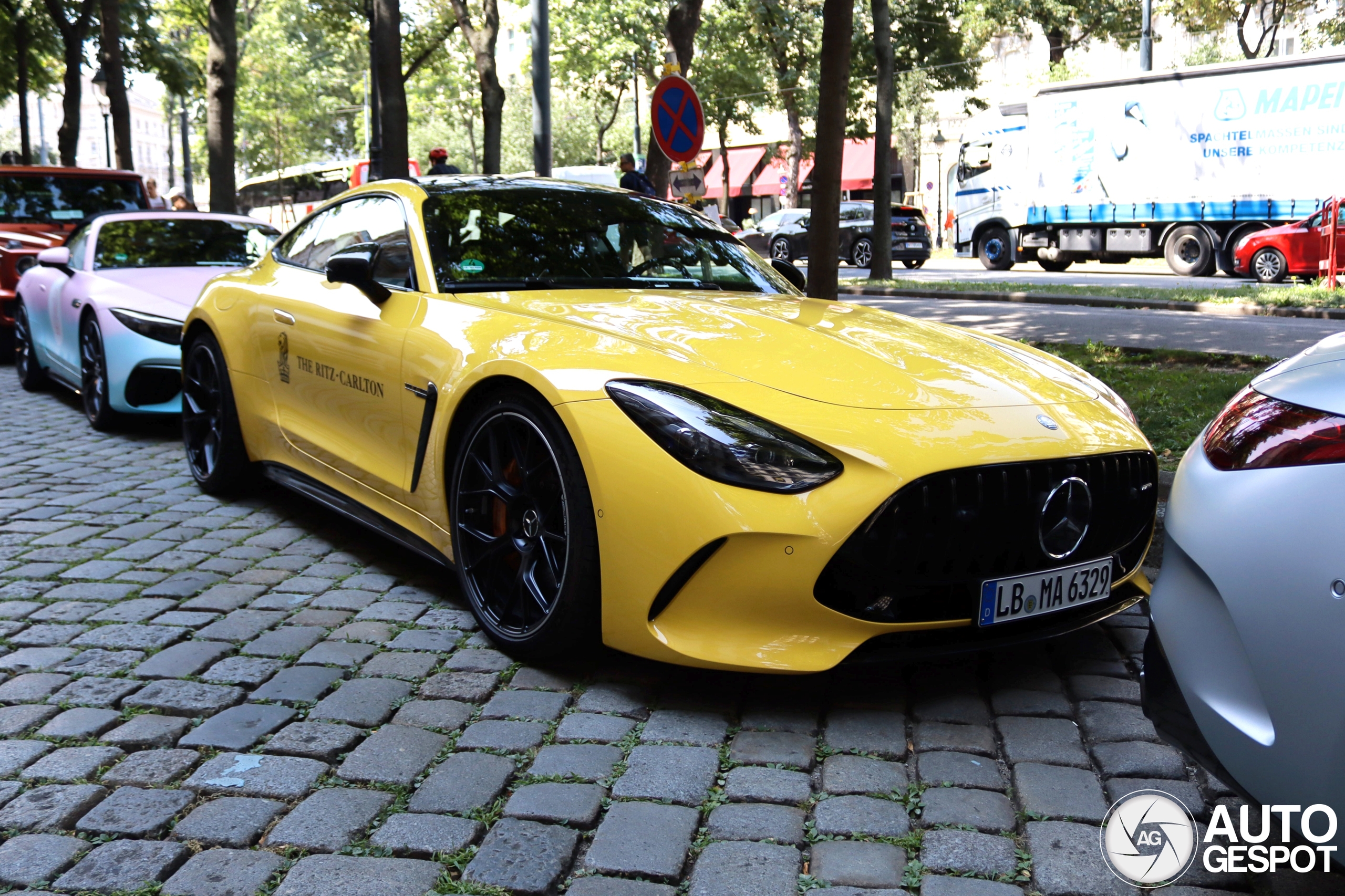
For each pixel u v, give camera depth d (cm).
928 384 298
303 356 420
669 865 215
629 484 276
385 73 1259
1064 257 2427
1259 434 191
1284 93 2036
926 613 276
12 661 312
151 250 720
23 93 2620
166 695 291
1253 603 184
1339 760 175
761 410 277
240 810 235
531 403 304
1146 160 2225
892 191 4491
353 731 271
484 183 425
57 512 475
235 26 1706
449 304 358
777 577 264
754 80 3669
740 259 434
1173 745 208
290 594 372
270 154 5594
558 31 3678
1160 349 898
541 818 232
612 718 279
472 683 301
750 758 259
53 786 243
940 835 228
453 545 334
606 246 407
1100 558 296
